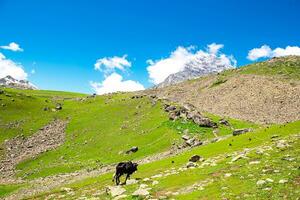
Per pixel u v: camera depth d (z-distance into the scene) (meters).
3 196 77.69
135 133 118.25
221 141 77.88
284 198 28.31
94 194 43.22
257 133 74.75
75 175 90.00
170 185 40.00
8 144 130.25
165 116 125.12
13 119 159.00
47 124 157.50
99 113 165.38
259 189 31.52
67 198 46.16
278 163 39.44
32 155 116.81
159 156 90.06
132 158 97.06
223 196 31.48
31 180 92.81
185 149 89.75
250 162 42.84
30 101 190.75
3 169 105.44
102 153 108.38
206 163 48.78
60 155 114.06
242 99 193.25
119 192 39.44
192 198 32.88
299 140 51.06
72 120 161.38
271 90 196.62
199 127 109.44
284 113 162.62
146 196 35.66
